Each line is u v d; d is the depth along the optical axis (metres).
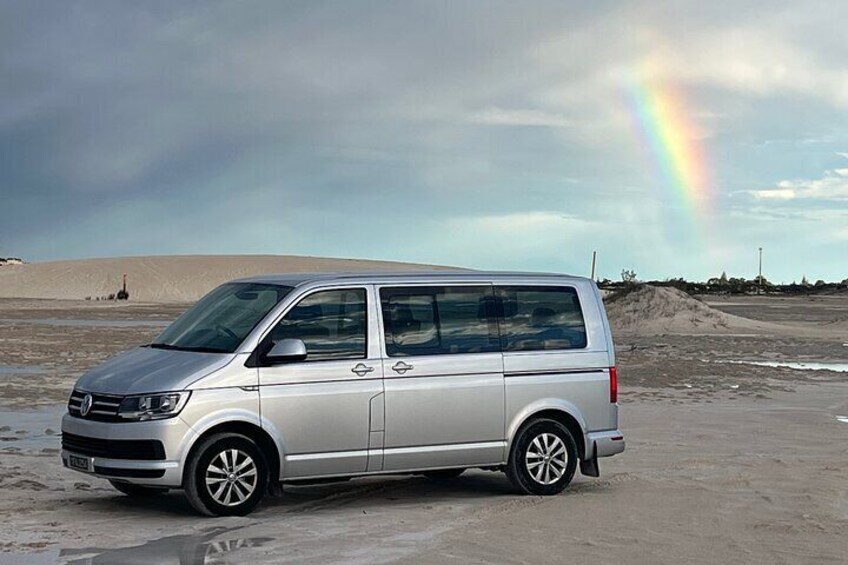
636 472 12.84
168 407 9.68
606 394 11.74
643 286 60.88
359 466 10.48
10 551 8.28
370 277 10.90
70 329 46.53
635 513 10.16
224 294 11.33
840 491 11.41
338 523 9.65
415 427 10.72
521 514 10.09
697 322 55.44
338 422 10.34
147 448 9.66
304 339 10.36
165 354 10.47
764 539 9.02
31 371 25.78
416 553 8.39
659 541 8.91
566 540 8.91
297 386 10.20
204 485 9.75
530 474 11.23
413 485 12.04
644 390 23.36
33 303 86.94
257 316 10.41
